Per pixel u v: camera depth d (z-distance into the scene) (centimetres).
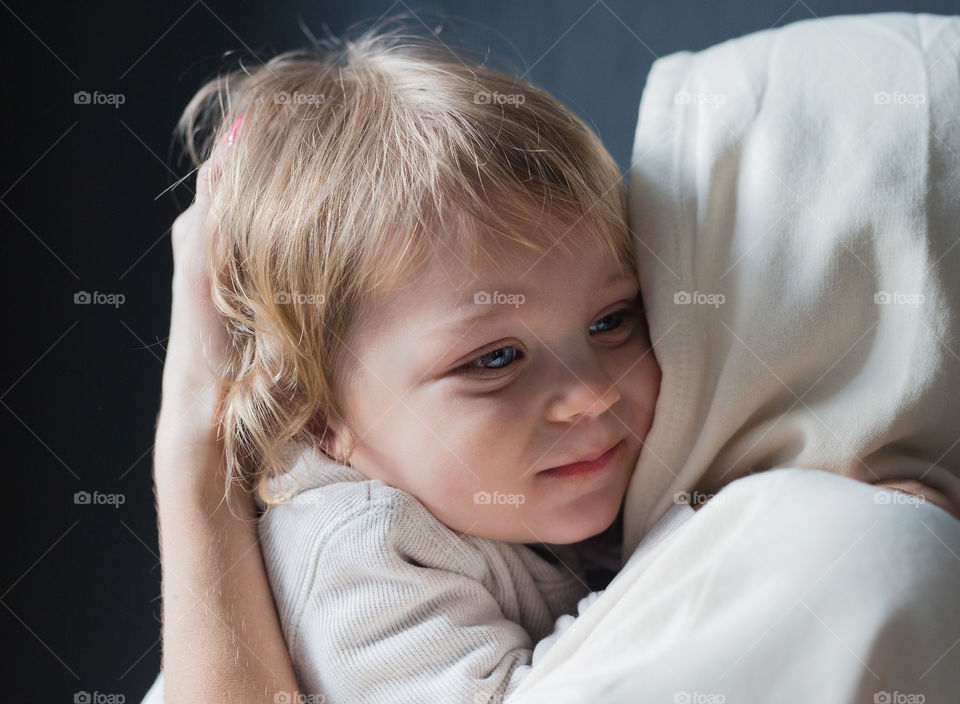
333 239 71
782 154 69
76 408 128
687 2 122
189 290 82
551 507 70
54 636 124
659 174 72
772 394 68
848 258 66
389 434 72
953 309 64
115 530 125
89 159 129
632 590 62
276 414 77
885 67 71
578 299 68
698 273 70
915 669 53
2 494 126
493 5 127
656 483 72
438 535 72
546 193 69
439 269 67
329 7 129
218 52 129
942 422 66
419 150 70
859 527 57
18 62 129
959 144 67
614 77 125
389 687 66
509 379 68
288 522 73
